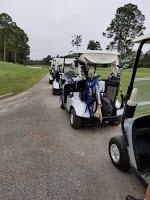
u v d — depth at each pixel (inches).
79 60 269.6
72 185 139.3
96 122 231.5
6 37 3031.5
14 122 260.1
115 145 157.9
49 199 126.6
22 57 3452.3
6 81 644.7
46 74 1330.0
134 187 138.3
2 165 160.9
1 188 135.6
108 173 152.9
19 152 181.9
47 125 251.6
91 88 223.5
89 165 163.0
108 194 131.6
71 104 243.9
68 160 169.9
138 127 140.0
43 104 361.1
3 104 355.3
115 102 232.7
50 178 145.9
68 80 330.0
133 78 133.0
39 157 173.9
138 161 129.6
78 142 205.0
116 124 251.8
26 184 139.5
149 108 141.7
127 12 2576.3
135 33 2598.4
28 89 541.3
